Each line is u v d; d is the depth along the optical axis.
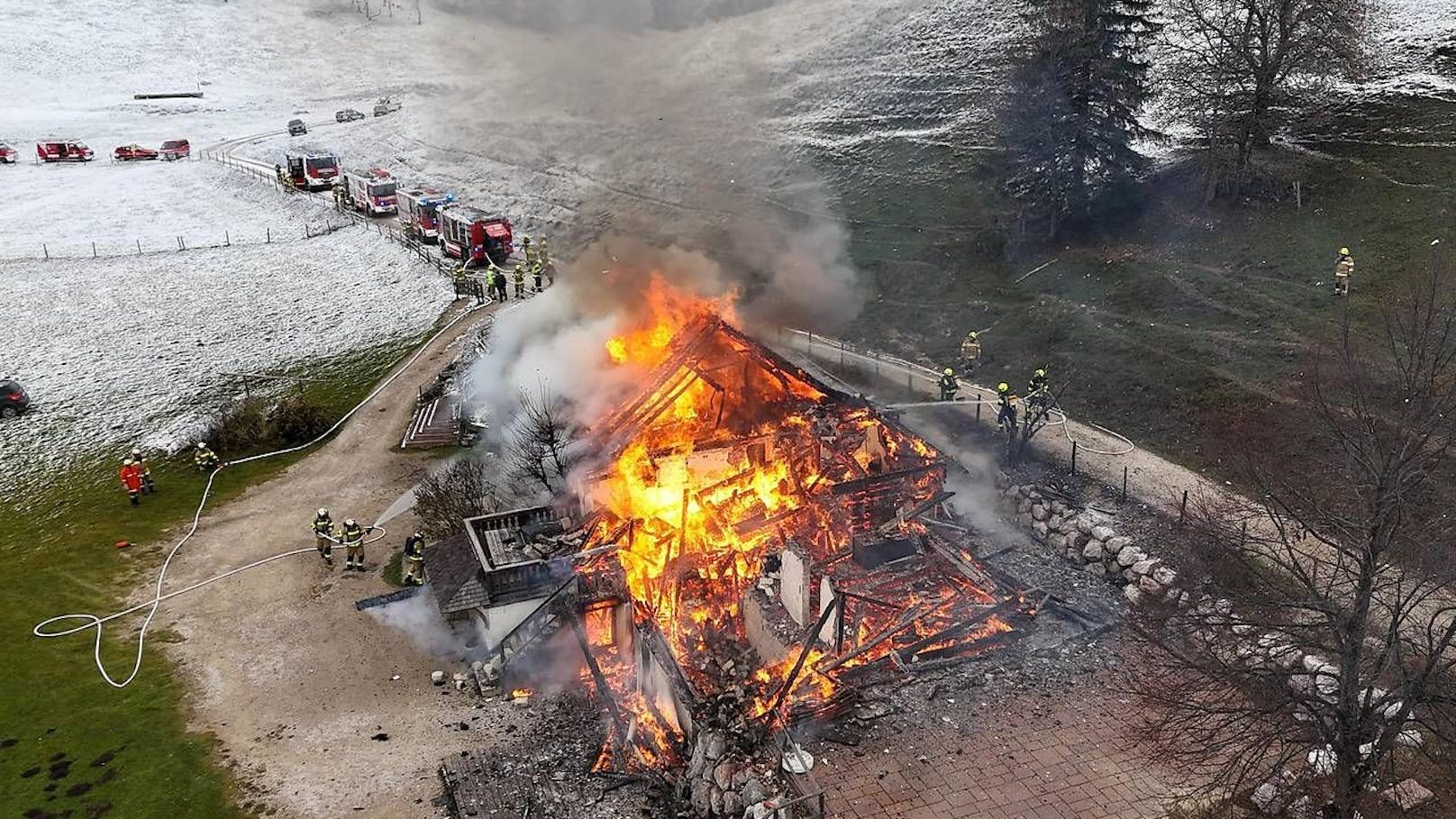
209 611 24.98
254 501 31.03
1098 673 20.44
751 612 22.02
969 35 76.69
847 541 23.64
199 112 95.69
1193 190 44.56
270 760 19.44
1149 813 16.81
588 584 22.28
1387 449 15.29
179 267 56.12
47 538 29.20
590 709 20.55
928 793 17.36
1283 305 34.53
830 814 16.89
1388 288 33.47
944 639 21.06
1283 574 21.53
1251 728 16.20
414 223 59.22
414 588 25.38
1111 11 41.34
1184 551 23.38
